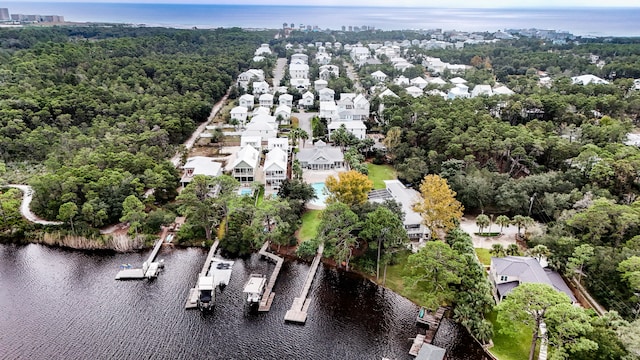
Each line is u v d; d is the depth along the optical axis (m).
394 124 121.06
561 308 45.25
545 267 65.56
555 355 44.50
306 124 148.12
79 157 92.75
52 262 73.81
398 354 55.06
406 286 63.44
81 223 78.94
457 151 96.19
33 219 82.75
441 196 72.94
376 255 72.00
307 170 109.94
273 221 79.75
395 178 104.56
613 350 43.69
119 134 112.62
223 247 77.81
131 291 66.69
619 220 63.19
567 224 69.12
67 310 62.16
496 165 94.31
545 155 95.06
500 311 51.81
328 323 60.47
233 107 161.50
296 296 65.94
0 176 94.94
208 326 59.81
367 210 73.00
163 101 138.75
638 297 54.16
